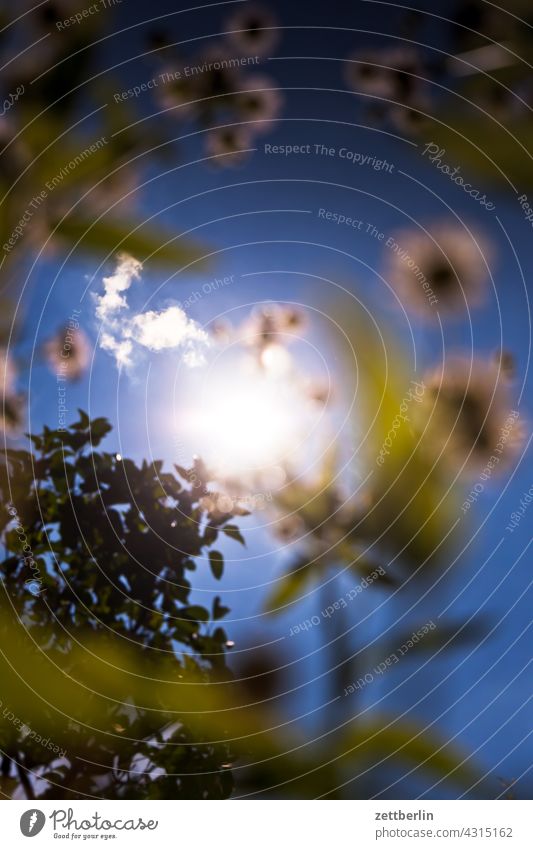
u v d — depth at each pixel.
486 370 0.24
